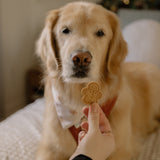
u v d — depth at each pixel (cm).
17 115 88
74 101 66
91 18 62
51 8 157
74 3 67
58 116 67
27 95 140
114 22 67
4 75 126
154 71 96
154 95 92
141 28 119
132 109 79
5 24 122
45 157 65
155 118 95
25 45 141
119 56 68
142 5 147
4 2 119
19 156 67
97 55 61
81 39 60
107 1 152
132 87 86
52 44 67
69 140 65
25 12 136
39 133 76
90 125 48
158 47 113
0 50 121
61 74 65
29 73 139
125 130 68
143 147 74
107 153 48
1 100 126
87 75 58
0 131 77
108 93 66
